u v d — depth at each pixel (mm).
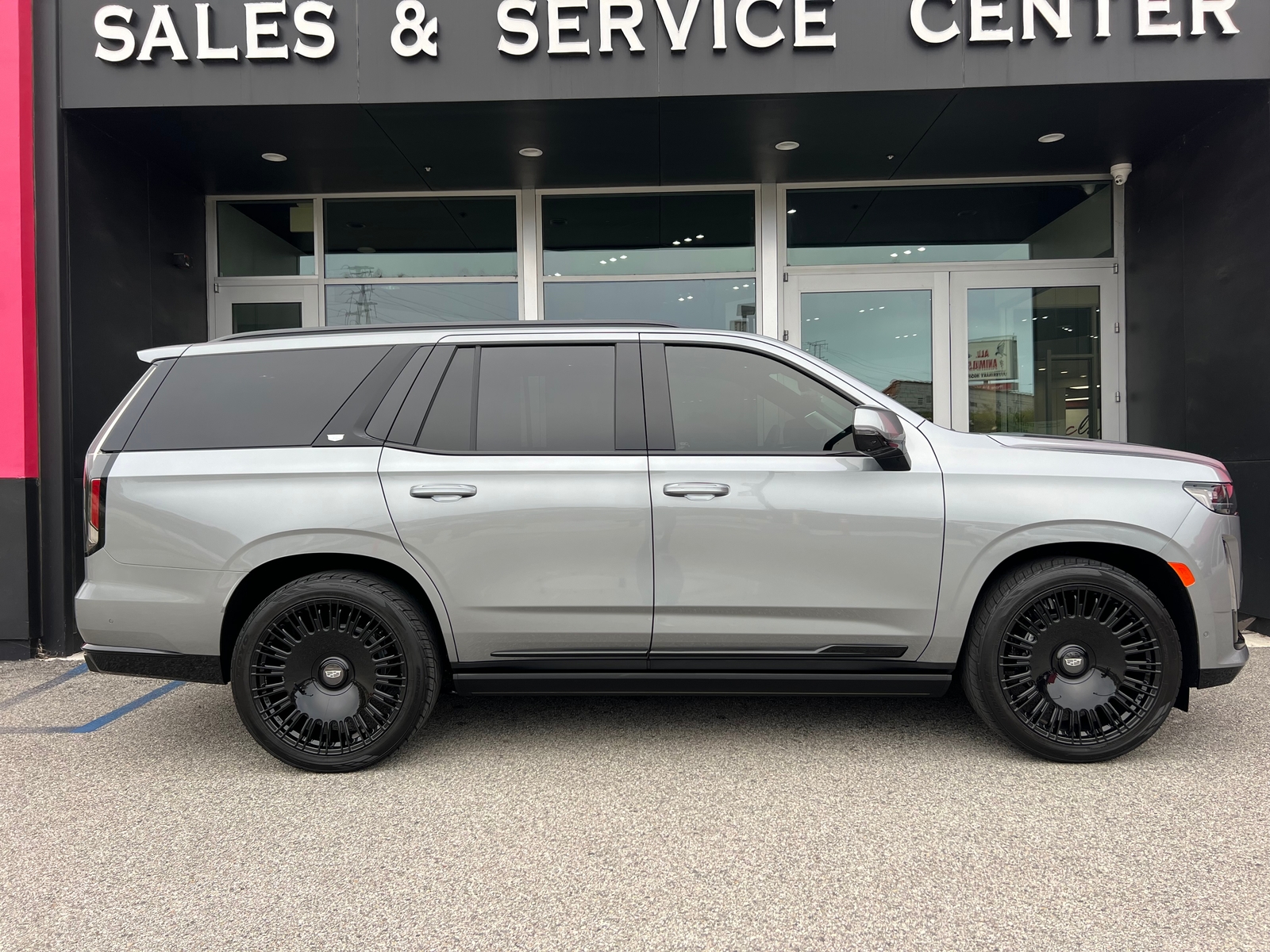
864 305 7109
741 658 3146
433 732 3547
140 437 3178
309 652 3080
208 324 7094
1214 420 5645
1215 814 2658
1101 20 5070
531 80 5277
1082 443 3271
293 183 6805
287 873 2361
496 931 2057
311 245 7137
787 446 3162
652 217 7094
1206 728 3473
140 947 2002
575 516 3072
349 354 3277
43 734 3611
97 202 5523
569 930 2061
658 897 2209
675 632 3104
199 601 3055
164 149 5977
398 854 2463
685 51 5246
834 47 5207
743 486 3074
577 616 3105
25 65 5047
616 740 3426
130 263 5910
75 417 5242
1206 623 3018
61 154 5180
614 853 2459
